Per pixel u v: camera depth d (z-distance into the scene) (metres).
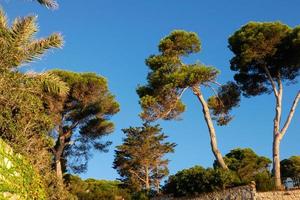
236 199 24.75
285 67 30.78
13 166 11.22
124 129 46.81
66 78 31.31
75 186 30.67
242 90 32.12
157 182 47.09
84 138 33.62
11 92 15.23
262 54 30.08
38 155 15.09
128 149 46.31
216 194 25.48
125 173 46.81
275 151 27.91
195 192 26.14
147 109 29.28
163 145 46.78
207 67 29.52
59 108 30.59
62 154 33.31
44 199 12.88
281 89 30.22
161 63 30.98
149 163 46.81
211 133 29.69
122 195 31.28
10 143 12.94
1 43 16.38
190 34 31.94
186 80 29.48
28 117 15.36
